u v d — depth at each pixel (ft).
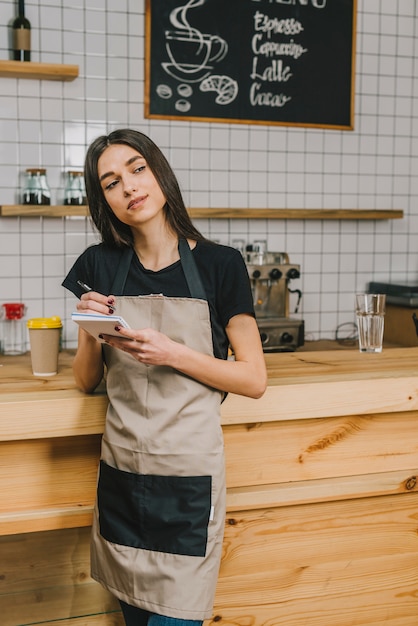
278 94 12.39
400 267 13.47
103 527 5.80
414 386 7.13
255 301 11.57
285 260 11.65
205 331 5.58
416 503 7.55
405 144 13.26
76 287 6.19
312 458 7.16
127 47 11.53
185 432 5.52
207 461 5.54
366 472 7.38
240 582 6.98
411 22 13.05
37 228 11.37
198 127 12.03
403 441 7.48
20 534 6.64
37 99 11.18
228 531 6.88
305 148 12.66
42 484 6.54
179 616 5.39
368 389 6.97
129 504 5.62
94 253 6.15
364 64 12.85
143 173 5.62
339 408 6.90
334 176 12.87
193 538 5.46
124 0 11.43
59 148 11.35
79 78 11.35
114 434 5.77
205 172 12.14
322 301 13.07
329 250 13.02
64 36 11.21
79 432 6.26
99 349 6.06
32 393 6.31
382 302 8.30
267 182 12.49
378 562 7.45
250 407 6.63
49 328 6.98
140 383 5.63
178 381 5.57
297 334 11.34
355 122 12.92
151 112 11.74
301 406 6.78
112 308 5.57
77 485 6.63
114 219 5.97
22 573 6.69
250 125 12.31
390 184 13.24
